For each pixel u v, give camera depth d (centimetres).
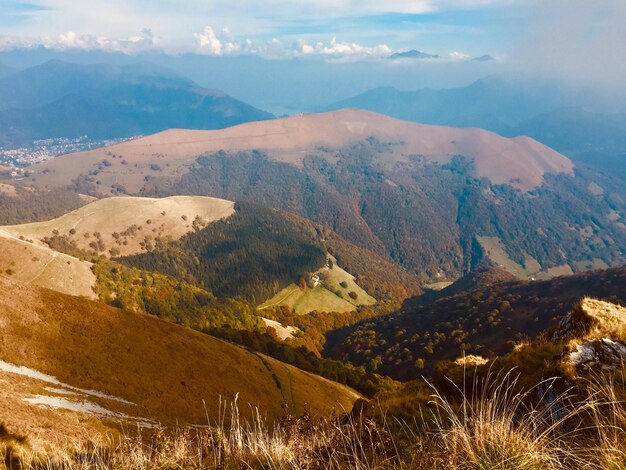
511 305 14000
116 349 5541
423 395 802
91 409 3672
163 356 6075
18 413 2303
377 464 434
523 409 637
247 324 17775
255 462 502
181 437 559
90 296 16950
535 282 16088
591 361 681
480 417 412
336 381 11150
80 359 4872
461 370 963
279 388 7419
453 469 362
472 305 15838
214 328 14938
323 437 534
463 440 389
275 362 8769
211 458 527
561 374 634
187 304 18312
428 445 431
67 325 5481
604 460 333
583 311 953
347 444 496
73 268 17788
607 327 880
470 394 865
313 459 476
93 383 4528
